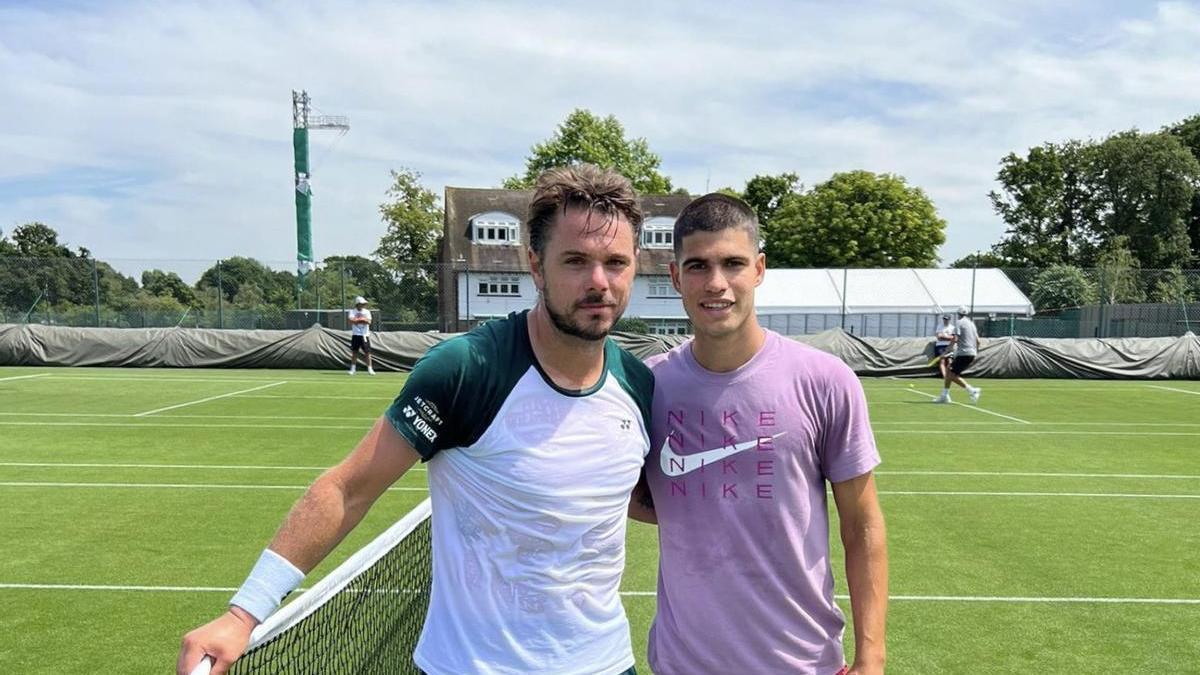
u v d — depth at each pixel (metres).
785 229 54.69
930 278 31.02
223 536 5.92
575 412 1.73
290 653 2.37
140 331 20.44
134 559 5.38
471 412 1.65
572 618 1.73
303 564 1.57
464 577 1.71
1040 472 8.55
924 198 52.22
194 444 9.80
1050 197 61.88
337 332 20.83
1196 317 23.12
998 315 29.52
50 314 23.06
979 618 4.43
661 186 51.66
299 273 24.55
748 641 2.05
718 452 2.04
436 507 1.77
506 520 1.68
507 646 1.68
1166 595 4.82
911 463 9.01
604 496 1.75
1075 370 19.44
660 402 2.10
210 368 20.39
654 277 37.25
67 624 4.27
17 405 13.09
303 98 50.31
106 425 11.19
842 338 19.88
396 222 52.19
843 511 2.08
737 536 2.03
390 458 1.63
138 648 3.97
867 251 51.88
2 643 4.02
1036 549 5.75
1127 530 6.28
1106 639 4.16
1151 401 14.86
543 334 1.76
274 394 14.90
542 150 49.72
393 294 25.47
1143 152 56.84
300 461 8.79
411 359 20.44
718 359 2.05
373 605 2.88
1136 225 57.31
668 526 2.13
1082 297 28.41
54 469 8.31
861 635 1.97
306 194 51.00
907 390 16.89
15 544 5.69
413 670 3.16
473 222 39.12
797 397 2.02
